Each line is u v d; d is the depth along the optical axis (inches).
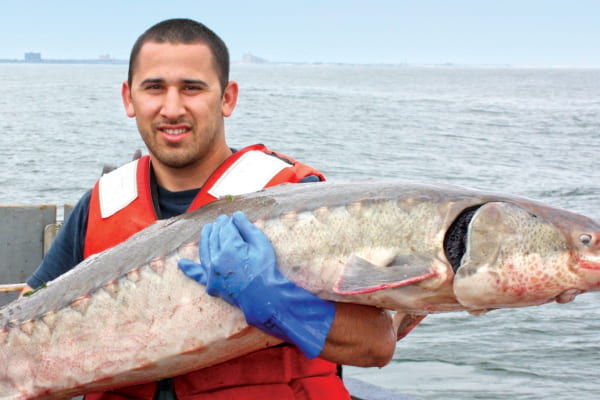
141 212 134.4
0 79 4672.7
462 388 297.4
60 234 144.7
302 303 109.9
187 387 122.9
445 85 4972.9
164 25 130.2
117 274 117.7
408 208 111.6
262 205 118.3
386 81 5767.7
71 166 920.9
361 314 115.6
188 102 128.2
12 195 733.3
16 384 119.6
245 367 122.3
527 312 398.0
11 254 289.3
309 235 113.0
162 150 130.0
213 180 132.6
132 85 131.4
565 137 1387.8
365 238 111.3
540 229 109.8
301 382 124.2
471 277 108.0
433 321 382.3
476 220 109.3
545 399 287.9
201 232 115.0
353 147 1181.7
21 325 119.6
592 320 385.1
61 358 118.3
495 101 2733.8
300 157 1058.7
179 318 114.4
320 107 2153.1
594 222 112.0
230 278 108.0
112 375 117.3
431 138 1333.7
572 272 109.1
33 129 1350.9
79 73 7445.9
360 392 204.5
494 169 954.1
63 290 121.0
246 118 1691.7
